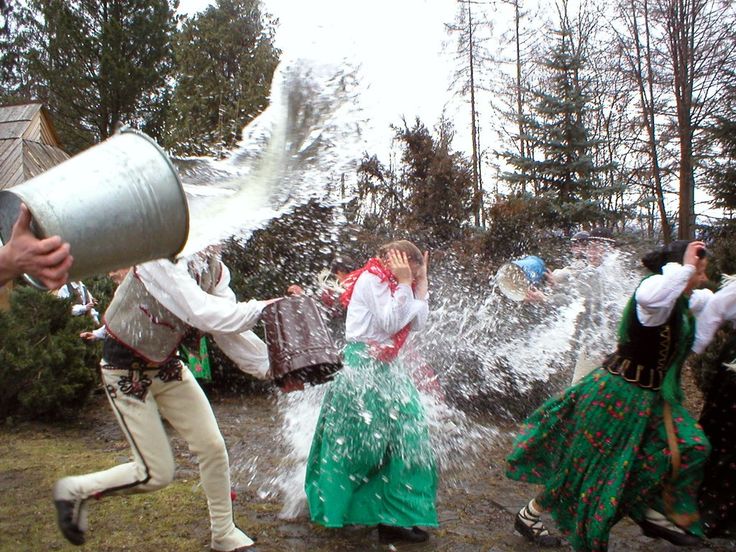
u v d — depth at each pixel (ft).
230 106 36.47
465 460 15.89
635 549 11.41
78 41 74.90
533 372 19.66
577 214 53.31
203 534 11.43
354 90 8.26
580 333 16.72
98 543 11.01
